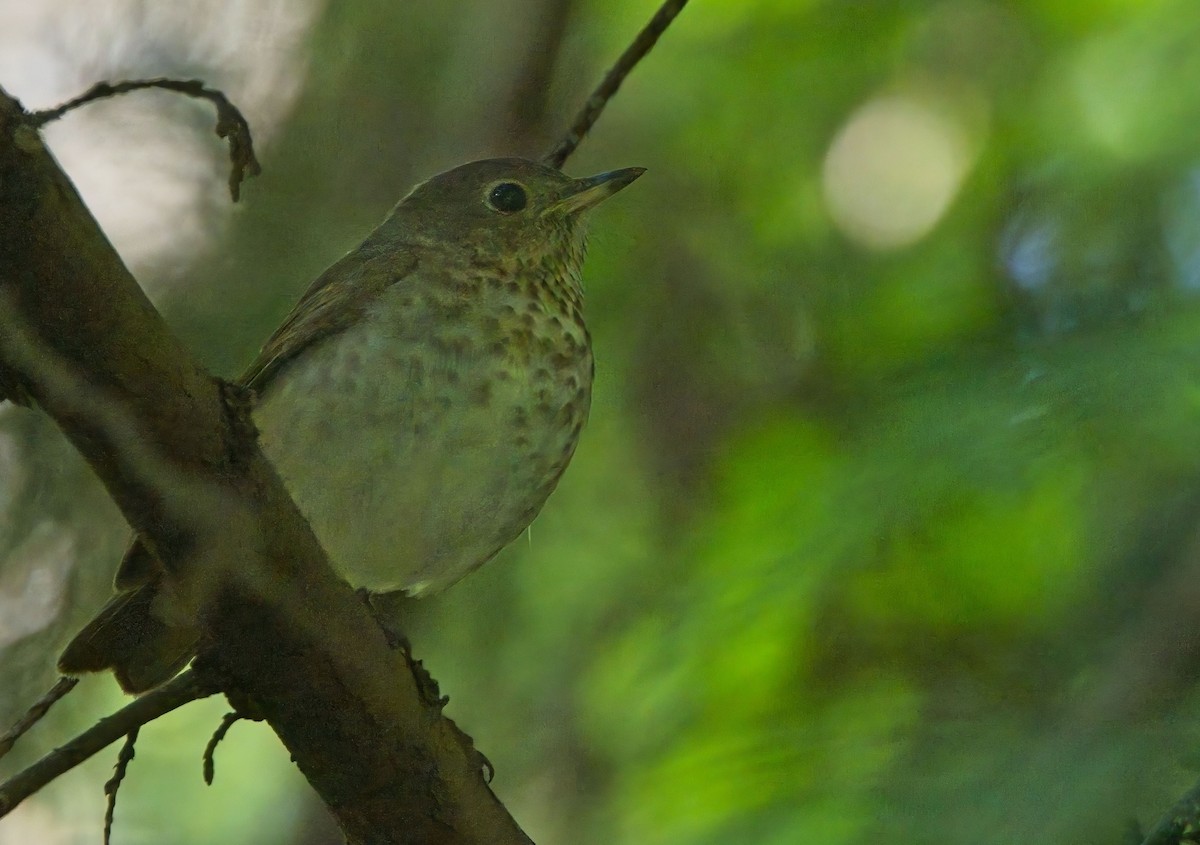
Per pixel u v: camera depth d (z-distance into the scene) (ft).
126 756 21.16
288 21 42.47
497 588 39.70
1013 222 41.60
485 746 38.78
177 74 41.22
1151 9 40.78
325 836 38.63
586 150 43.42
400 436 29.01
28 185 17.94
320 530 29.66
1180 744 23.54
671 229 43.14
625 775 34.83
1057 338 31.91
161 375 19.34
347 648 21.61
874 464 31.22
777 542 33.40
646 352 42.22
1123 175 39.17
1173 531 32.35
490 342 29.71
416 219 32.76
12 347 18.78
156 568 27.40
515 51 41.63
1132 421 29.96
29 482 37.83
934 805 24.62
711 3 44.50
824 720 29.58
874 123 45.24
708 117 44.16
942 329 40.81
